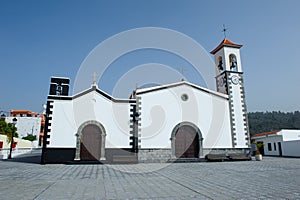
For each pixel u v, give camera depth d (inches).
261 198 259.4
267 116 3459.6
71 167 614.5
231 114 891.4
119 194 282.0
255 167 607.8
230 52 991.0
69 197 265.1
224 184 350.9
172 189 313.4
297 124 2997.0
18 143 1529.3
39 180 388.8
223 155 838.5
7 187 323.6
